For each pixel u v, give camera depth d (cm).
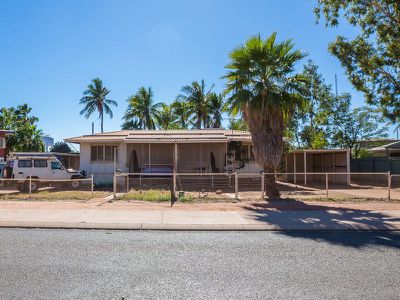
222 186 2202
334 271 572
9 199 1497
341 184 2623
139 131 2795
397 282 519
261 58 1514
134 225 963
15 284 499
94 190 1961
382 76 1975
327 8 1933
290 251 708
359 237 857
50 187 2144
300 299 452
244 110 1573
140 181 2164
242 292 475
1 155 3662
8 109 5159
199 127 5069
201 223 991
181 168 2523
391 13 1839
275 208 1285
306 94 1594
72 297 453
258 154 1561
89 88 5681
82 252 685
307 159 3228
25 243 761
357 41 1995
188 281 518
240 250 713
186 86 5025
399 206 1355
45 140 5662
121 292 471
